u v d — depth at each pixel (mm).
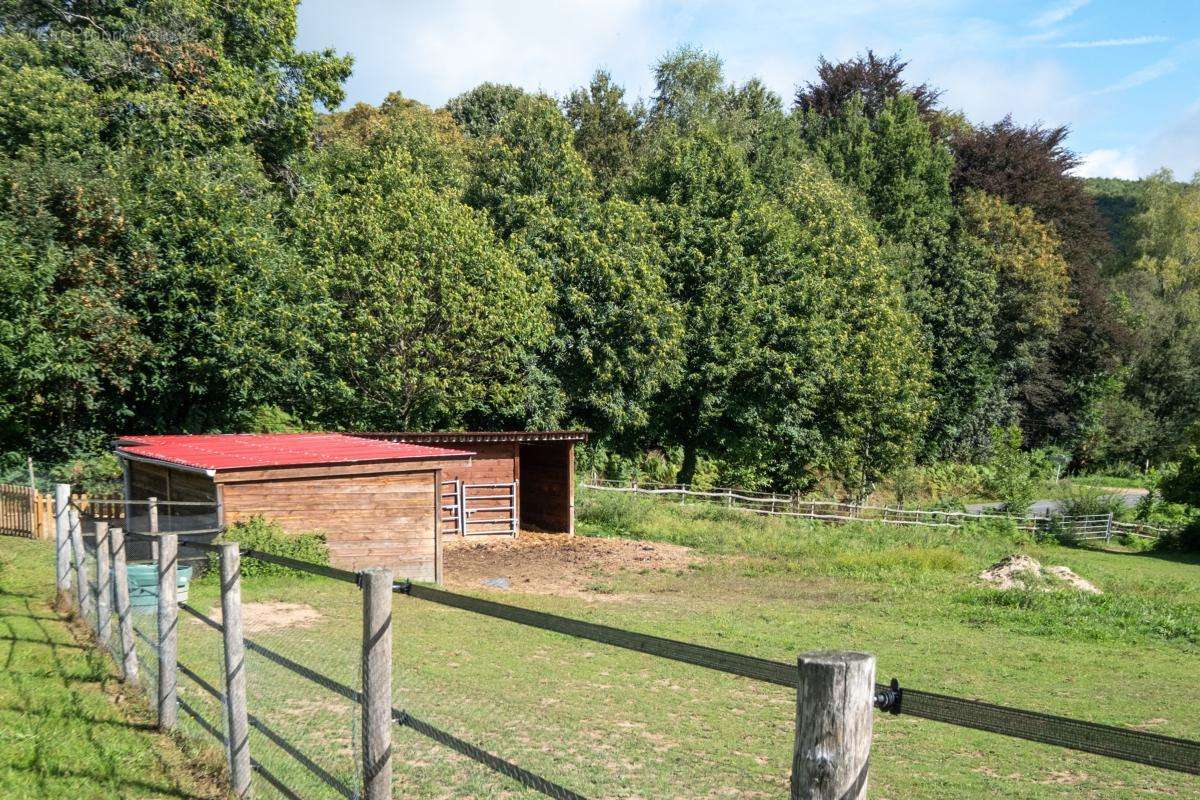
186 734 6895
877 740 9406
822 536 32719
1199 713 11344
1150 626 18641
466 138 59281
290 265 31953
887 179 62531
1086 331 69938
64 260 26828
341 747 6516
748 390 43906
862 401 46000
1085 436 72250
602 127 59031
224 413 31922
